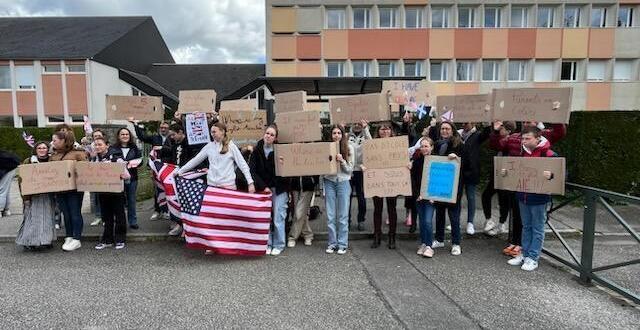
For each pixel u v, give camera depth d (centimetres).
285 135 593
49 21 3044
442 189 559
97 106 2466
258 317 390
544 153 518
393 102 888
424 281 482
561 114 514
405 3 2270
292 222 631
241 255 576
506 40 2277
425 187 565
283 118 594
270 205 566
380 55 2284
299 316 392
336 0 2262
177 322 380
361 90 1311
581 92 2309
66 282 477
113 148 680
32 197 583
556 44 2281
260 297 434
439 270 519
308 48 2278
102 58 2502
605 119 862
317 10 2264
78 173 587
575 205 863
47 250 602
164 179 627
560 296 443
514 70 2336
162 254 582
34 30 2858
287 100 715
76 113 2447
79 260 556
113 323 378
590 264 475
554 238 674
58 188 575
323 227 709
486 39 2273
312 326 373
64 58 2403
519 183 515
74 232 607
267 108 836
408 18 2312
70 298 432
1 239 654
